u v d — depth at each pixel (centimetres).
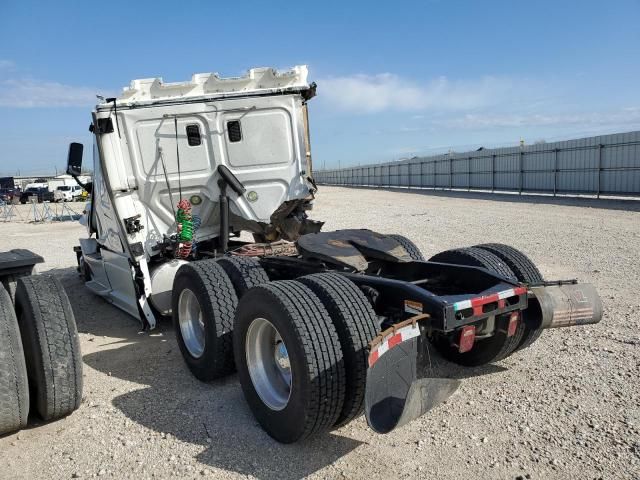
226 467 330
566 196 2311
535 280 445
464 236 1230
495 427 358
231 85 632
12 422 366
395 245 469
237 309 379
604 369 434
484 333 384
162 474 326
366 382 295
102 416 408
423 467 318
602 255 905
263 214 669
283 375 368
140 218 623
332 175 7106
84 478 327
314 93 655
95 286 754
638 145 2036
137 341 588
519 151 2753
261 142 645
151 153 612
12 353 360
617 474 299
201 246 694
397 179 4456
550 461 316
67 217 2727
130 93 597
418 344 357
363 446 346
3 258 495
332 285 356
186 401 429
